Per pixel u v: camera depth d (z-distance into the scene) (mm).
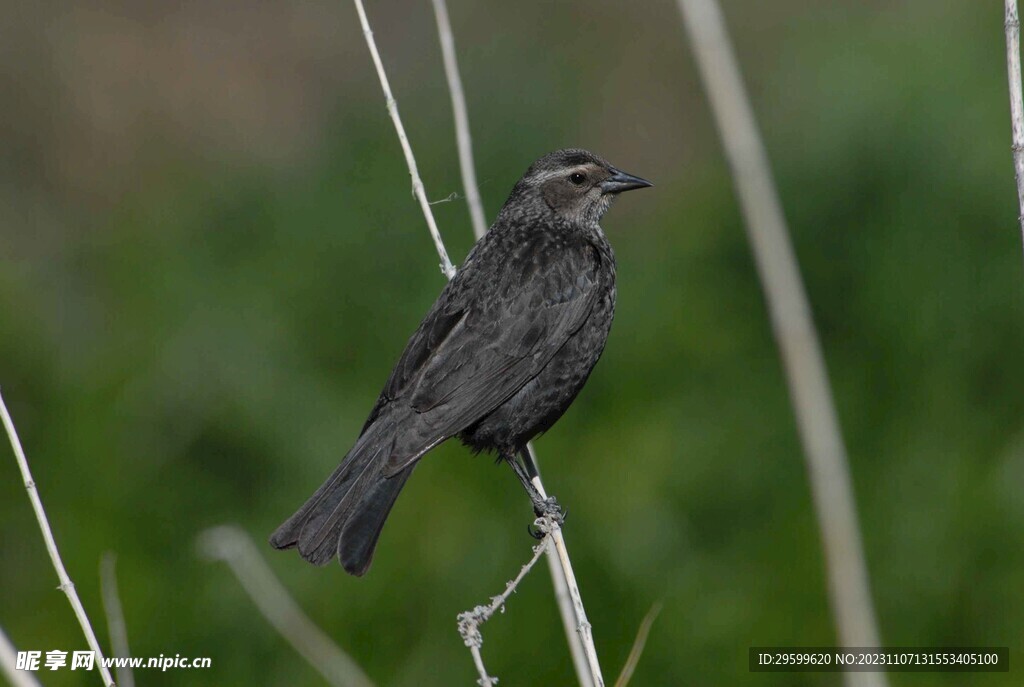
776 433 12156
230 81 20609
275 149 19656
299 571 11266
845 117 13367
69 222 18672
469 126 17062
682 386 12773
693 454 12070
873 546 11164
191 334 13344
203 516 12070
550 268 9648
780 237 6410
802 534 11242
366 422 9250
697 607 10914
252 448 12453
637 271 14195
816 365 6289
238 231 14836
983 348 12188
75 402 12805
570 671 10578
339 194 15109
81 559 11336
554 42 19547
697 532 11578
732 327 13164
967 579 10812
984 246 12555
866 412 12172
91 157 19719
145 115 20203
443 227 14656
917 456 11680
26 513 11961
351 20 20875
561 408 9727
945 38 13578
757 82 19047
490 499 11625
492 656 10680
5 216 18547
